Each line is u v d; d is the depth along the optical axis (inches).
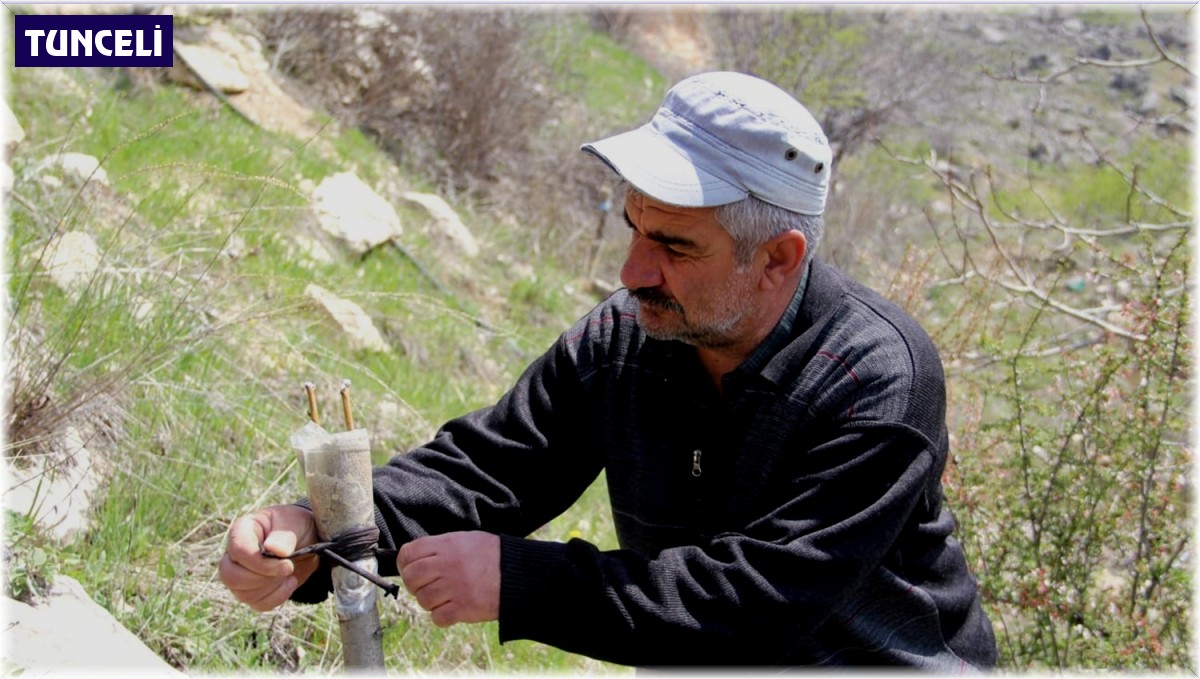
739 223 82.8
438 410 212.1
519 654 151.6
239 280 197.8
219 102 305.1
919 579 93.0
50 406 136.2
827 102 518.0
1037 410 155.7
